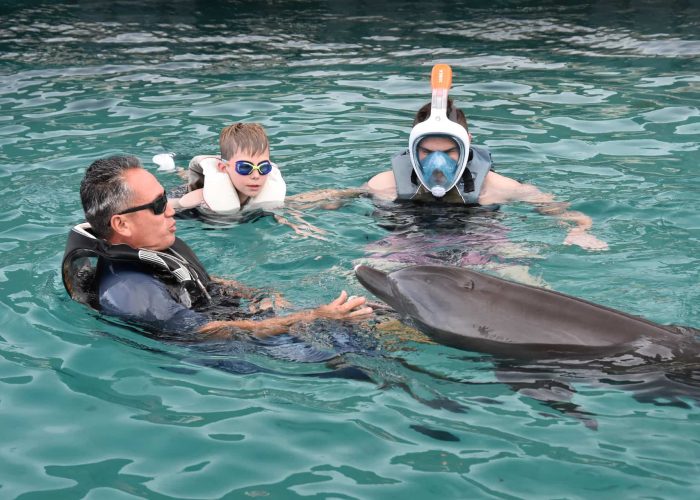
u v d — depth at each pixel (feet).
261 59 30.78
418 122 18.12
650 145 21.20
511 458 9.66
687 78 26.71
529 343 11.14
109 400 11.05
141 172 12.76
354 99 25.86
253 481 9.43
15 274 14.74
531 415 10.43
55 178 19.62
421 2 38.14
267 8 38.04
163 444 10.14
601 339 10.98
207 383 11.39
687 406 10.34
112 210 12.56
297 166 20.45
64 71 29.66
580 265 14.69
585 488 9.12
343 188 19.04
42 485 9.45
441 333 11.57
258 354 11.97
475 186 17.83
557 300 11.38
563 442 9.90
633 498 8.92
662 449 9.68
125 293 12.55
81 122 24.13
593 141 21.65
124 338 12.44
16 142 22.36
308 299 13.74
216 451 9.98
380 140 22.13
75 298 13.07
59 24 36.01
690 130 22.15
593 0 37.11
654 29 32.45
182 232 16.74
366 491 9.21
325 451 9.93
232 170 17.69
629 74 27.45
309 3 38.68
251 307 13.20
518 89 26.40
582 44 31.14
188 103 25.82
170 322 12.36
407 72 28.63
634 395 10.55
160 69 29.73
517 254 15.20
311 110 24.88
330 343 12.07
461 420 10.42
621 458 9.57
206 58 31.04
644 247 15.43
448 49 31.27
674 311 12.91
